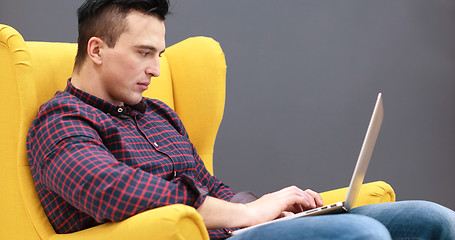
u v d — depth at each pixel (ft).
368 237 3.30
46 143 3.90
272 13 9.46
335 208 4.15
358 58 9.76
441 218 4.26
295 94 9.57
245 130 9.43
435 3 10.00
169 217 3.34
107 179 3.60
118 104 4.70
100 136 4.18
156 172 4.49
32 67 4.34
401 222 4.40
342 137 9.74
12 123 4.28
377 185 5.41
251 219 4.09
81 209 3.68
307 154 9.64
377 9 9.80
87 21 4.47
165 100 5.82
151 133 4.75
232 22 9.34
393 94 9.93
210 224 3.90
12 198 4.27
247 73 9.40
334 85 9.70
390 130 9.97
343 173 9.76
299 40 9.56
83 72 4.53
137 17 4.40
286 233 3.48
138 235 3.38
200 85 5.92
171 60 6.06
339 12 9.67
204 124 5.95
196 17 9.21
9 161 4.28
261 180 9.50
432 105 10.07
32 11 8.68
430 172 10.11
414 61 9.97
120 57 4.40
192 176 4.90
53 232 4.15
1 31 4.31
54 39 8.75
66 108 4.10
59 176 3.72
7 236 4.32
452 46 10.07
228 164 9.38
